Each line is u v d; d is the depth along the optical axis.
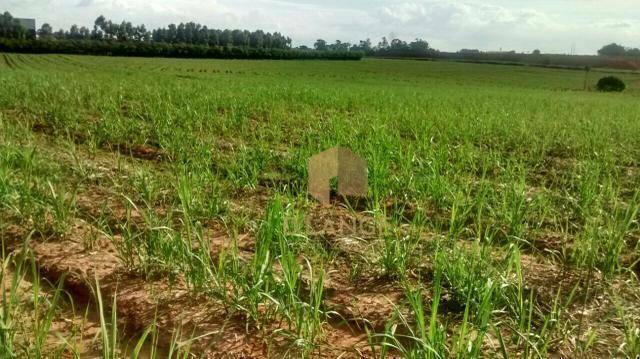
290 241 4.54
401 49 145.62
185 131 10.02
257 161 7.45
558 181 8.14
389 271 4.37
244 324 3.63
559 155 10.71
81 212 5.59
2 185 5.30
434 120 14.19
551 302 3.99
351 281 4.30
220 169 7.64
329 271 4.43
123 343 3.51
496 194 6.47
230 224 5.37
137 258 4.51
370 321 3.76
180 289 4.07
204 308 3.81
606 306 3.96
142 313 3.76
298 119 13.45
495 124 13.70
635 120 17.25
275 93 20.66
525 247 5.21
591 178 6.80
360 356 3.35
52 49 88.88
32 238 4.88
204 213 5.48
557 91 53.69
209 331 3.55
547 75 84.56
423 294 4.07
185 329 3.58
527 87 61.97
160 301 3.89
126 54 94.69
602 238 5.02
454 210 4.99
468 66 98.06
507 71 89.25
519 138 11.70
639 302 4.04
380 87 39.56
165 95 17.28
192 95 17.53
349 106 18.77
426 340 2.96
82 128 10.49
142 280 4.21
